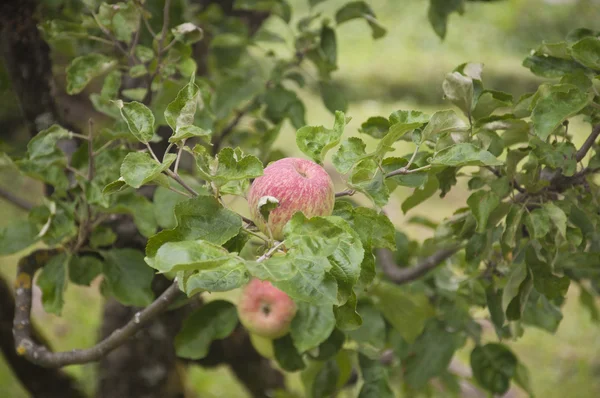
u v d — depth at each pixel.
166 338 3.14
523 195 1.78
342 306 1.30
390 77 11.48
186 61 2.09
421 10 14.77
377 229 1.42
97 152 1.98
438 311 2.53
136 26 2.06
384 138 1.37
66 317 5.75
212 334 2.15
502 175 1.78
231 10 3.24
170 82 2.10
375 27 2.65
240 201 6.87
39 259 2.06
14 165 1.97
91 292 6.17
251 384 3.43
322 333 2.04
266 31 2.91
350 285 1.20
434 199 7.61
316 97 9.93
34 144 1.95
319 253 1.18
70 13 2.66
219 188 1.29
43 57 2.37
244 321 2.12
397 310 2.31
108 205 1.96
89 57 2.04
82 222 2.05
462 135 1.58
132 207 2.02
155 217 2.02
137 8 2.03
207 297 5.39
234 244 1.38
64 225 2.02
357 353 2.34
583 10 13.88
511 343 5.82
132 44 2.19
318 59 2.75
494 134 1.72
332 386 2.46
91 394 4.45
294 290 1.17
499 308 2.02
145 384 3.16
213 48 2.95
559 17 13.78
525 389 2.60
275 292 2.07
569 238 1.70
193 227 1.29
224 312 2.16
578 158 1.71
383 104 11.10
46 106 2.40
